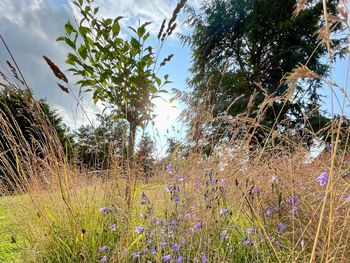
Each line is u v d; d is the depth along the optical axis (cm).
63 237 235
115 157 260
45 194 268
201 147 271
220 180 239
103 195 264
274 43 1458
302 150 269
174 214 222
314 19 1307
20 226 292
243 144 264
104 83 275
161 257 194
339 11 90
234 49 1572
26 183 256
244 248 207
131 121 278
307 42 1360
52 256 226
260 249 200
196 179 247
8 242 281
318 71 1148
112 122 279
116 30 266
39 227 252
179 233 213
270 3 1388
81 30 264
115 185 254
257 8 1424
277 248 192
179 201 225
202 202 222
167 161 288
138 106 274
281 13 1397
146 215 233
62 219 240
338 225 168
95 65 274
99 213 255
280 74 1398
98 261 209
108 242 229
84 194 274
